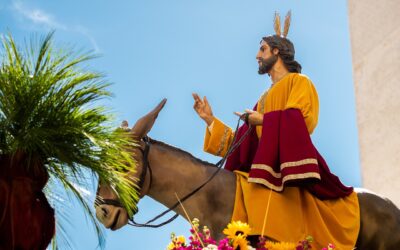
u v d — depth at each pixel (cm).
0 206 639
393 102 1431
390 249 1099
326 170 1091
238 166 1159
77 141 677
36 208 649
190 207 1059
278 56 1195
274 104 1148
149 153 1071
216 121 1218
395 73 1447
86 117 693
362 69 1504
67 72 695
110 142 696
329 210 1065
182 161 1079
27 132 659
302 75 1157
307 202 1064
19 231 638
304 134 1068
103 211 1005
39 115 669
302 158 1048
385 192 1386
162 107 1091
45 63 691
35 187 655
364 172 1431
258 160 1062
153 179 1063
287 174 1042
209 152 1212
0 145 657
